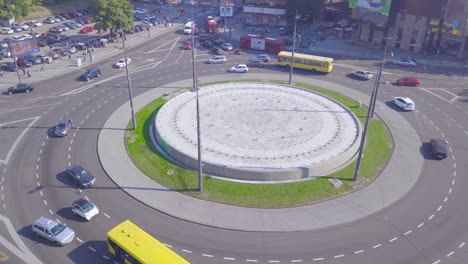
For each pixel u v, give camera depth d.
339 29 123.56
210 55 105.19
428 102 76.81
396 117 70.31
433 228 44.47
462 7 96.81
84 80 86.75
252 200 48.19
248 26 133.62
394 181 52.41
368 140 61.56
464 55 103.56
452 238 43.09
